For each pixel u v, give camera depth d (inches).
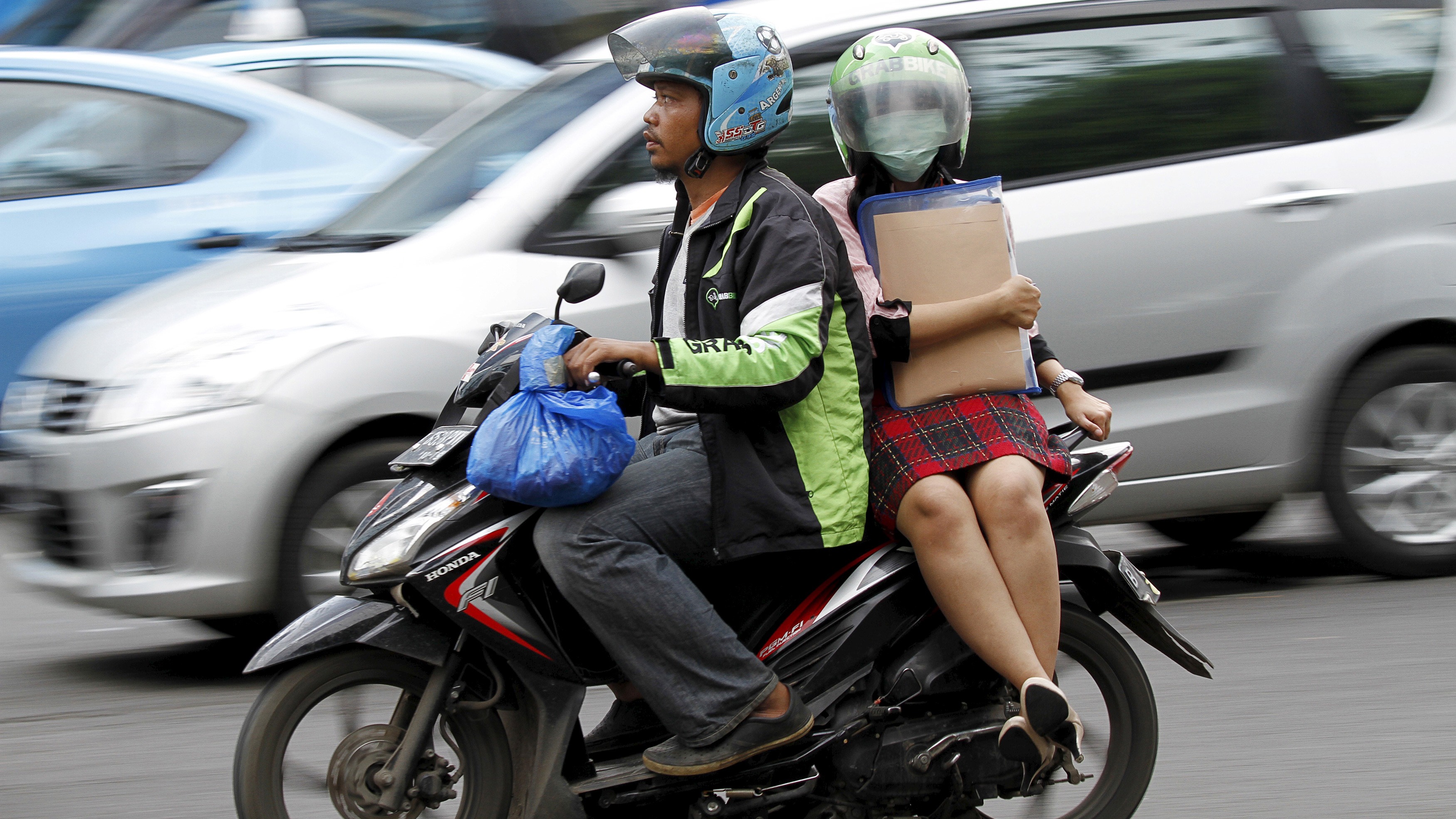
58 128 821.2
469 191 607.8
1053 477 366.0
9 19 1020.5
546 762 336.8
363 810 337.4
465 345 554.6
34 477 568.1
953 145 366.9
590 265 331.6
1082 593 389.7
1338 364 617.6
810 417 335.6
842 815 355.6
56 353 597.6
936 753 351.6
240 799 328.2
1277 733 469.1
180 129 837.2
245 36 997.8
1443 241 621.6
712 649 332.8
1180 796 422.6
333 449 546.3
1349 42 638.5
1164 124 614.2
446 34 1061.8
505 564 334.6
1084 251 590.6
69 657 611.5
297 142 854.5
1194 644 564.7
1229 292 603.8
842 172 595.8
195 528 526.6
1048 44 611.2
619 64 341.4
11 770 469.1
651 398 374.9
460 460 338.6
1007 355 360.5
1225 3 628.7
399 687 344.5
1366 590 635.5
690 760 337.1
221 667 589.6
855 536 337.1
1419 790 420.8
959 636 353.7
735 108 335.0
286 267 585.0
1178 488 614.2
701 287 338.0
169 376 538.0
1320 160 618.5
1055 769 359.6
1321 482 631.8
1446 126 636.1
